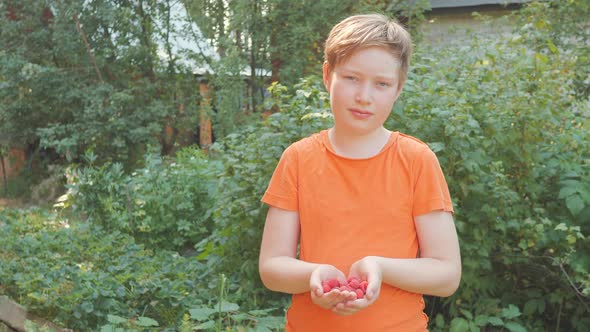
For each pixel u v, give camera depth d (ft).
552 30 22.59
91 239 19.17
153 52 38.68
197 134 42.37
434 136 12.41
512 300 13.42
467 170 12.07
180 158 25.64
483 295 13.05
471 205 12.27
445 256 4.74
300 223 5.01
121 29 37.37
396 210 4.74
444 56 17.49
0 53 36.55
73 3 35.86
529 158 12.79
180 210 21.52
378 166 4.81
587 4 23.17
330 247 4.75
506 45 15.85
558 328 13.12
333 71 4.78
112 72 38.14
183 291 13.53
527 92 13.70
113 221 21.38
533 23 19.30
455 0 37.81
